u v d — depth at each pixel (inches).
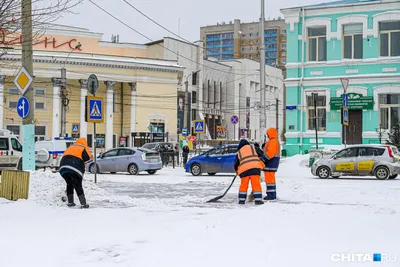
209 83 3627.0
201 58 3339.1
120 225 395.2
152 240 334.3
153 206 526.3
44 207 494.9
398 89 1311.5
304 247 302.4
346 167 933.8
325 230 359.3
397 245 306.2
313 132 1396.4
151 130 1859.0
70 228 382.6
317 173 960.3
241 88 3875.5
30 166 631.2
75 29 2613.2
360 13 1350.9
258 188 547.8
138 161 1125.1
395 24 1332.4
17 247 317.1
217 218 425.1
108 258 287.0
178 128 2778.1
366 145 936.9
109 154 1160.8
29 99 621.3
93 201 573.6
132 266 268.2
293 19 1422.2
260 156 585.6
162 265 268.2
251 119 3870.6
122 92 2637.8
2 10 546.9
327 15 1385.3
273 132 592.4
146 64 2566.4
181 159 1742.1
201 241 326.6
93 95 816.9
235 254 288.0
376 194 632.4
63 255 295.1
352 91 1357.0
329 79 1379.2
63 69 1416.1
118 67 2512.3
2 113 2242.9
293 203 547.2
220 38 6407.5
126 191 720.3
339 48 1373.0
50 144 1210.6
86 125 2482.8
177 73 2687.0
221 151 1074.1
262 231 358.0
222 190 733.3
